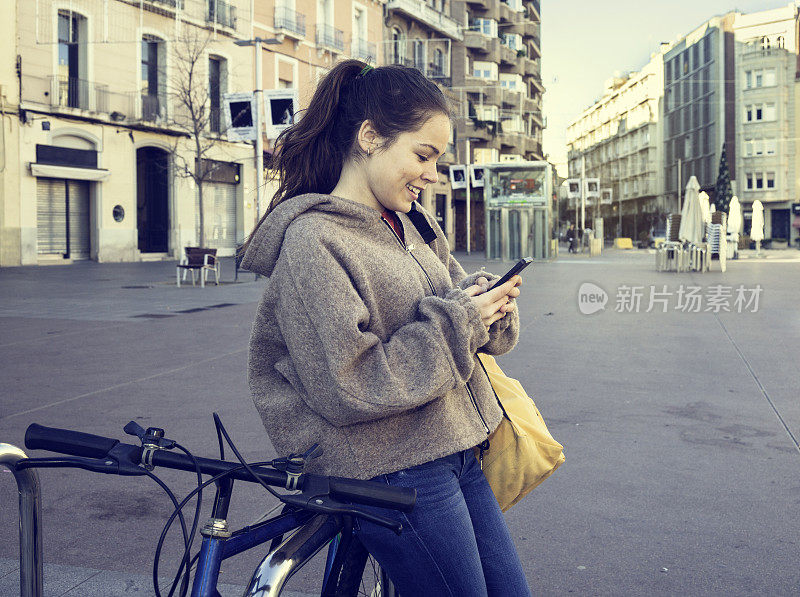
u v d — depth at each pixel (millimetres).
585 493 3969
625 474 4250
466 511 1516
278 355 1489
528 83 59469
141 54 30094
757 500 3850
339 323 1338
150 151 31938
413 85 1498
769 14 66875
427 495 1463
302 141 1559
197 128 23422
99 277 20906
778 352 8266
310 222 1413
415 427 1474
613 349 8508
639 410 5688
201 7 31797
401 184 1519
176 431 5125
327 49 37562
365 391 1353
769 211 68312
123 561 3197
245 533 1295
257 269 1495
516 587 1629
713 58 70688
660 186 86438
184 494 3979
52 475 4277
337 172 1591
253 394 1484
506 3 56812
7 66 25594
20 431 5113
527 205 31016
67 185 28422
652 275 21266
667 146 83812
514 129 55938
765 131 67562
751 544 3342
